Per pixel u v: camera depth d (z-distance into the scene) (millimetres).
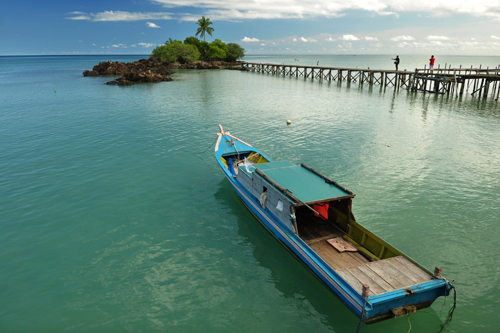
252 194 14633
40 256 12156
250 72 111188
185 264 11859
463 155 22125
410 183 17859
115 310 9758
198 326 9266
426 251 12266
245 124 31844
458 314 9523
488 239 12922
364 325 9375
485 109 39375
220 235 13688
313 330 9203
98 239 13234
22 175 19297
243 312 9789
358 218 14477
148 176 19391
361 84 70750
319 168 20078
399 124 31422
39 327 9148
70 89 60062
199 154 23281
